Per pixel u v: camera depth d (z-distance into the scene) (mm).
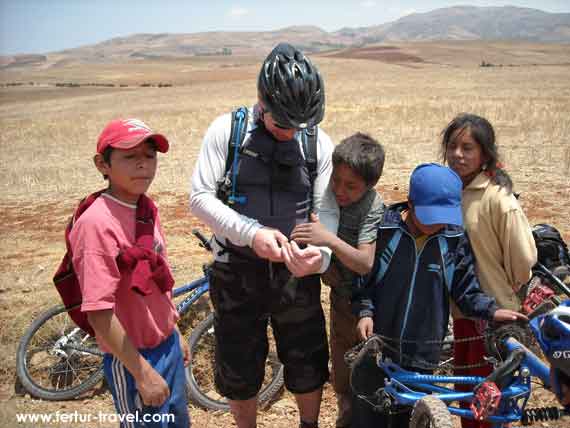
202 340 4914
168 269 2914
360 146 3186
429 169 3018
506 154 12688
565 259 4020
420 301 3160
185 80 100688
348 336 3863
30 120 33000
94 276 2590
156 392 2734
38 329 5062
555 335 2590
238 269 3338
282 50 2986
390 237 3201
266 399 4621
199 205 3207
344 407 4062
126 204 2781
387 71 74000
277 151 3197
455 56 188000
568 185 9789
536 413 2930
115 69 177000
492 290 3436
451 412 3076
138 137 2617
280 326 3514
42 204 10969
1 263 7500
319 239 3137
